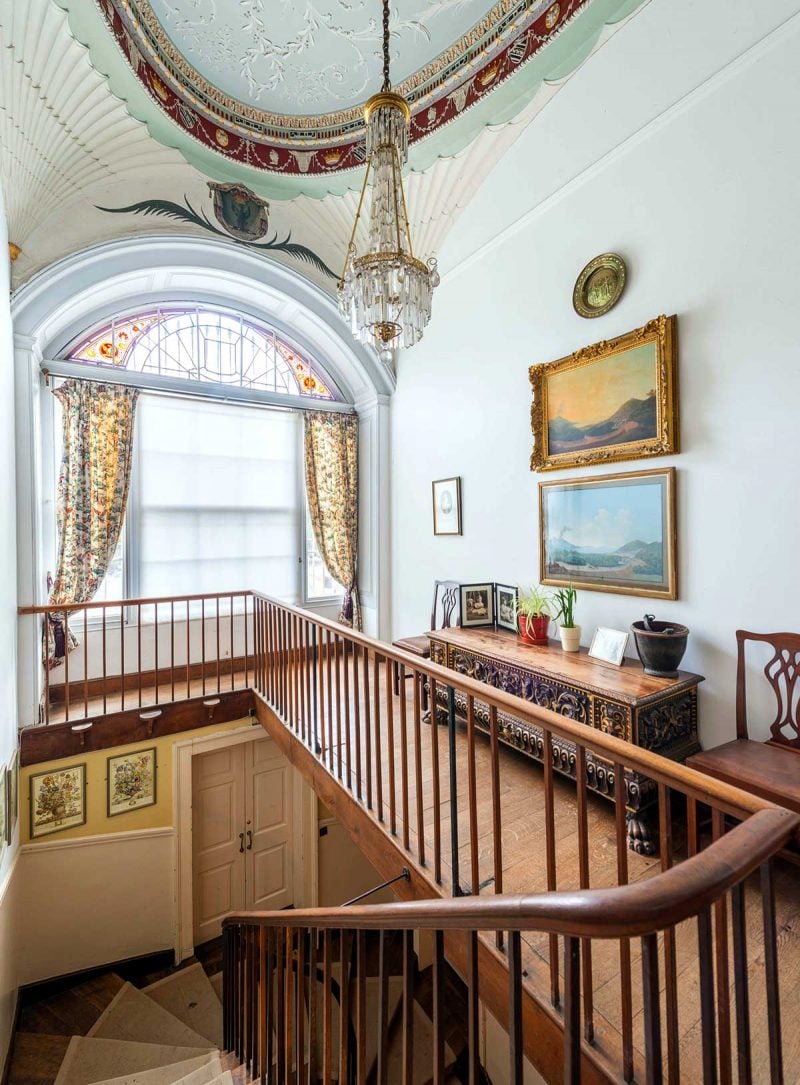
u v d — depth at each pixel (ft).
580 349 10.15
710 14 7.94
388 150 6.83
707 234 8.18
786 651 7.39
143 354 14.32
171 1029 11.29
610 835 7.33
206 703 13.38
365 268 6.57
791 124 7.23
